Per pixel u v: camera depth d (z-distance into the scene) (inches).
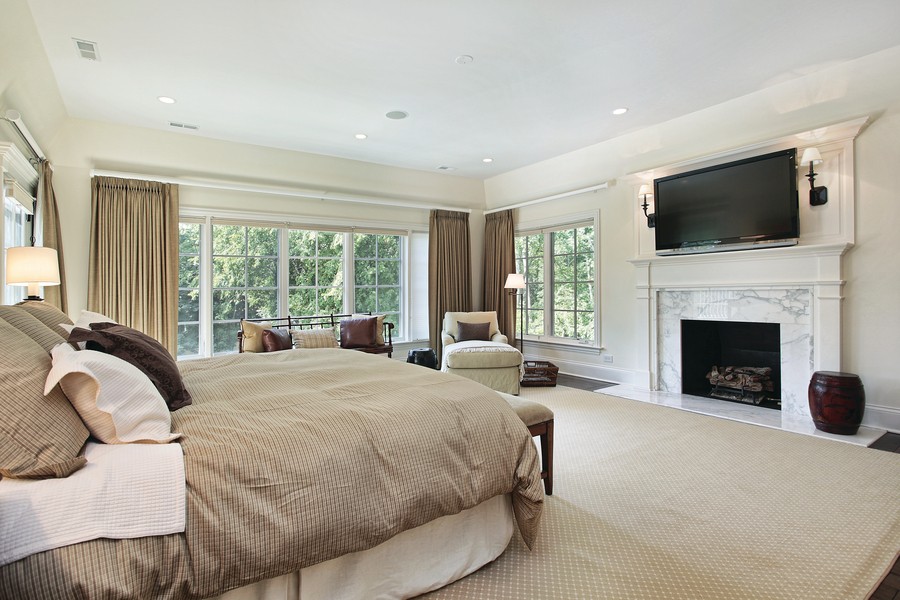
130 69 129.6
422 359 212.7
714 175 168.9
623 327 207.0
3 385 45.1
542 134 189.9
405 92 147.2
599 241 214.8
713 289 174.6
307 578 56.1
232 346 205.8
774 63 130.8
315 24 108.5
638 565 72.2
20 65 112.9
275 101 153.1
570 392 191.2
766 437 132.9
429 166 238.4
